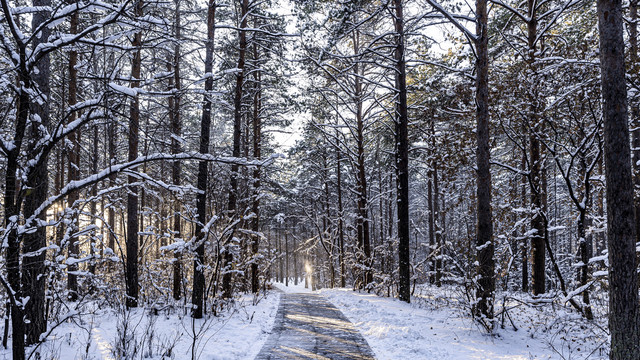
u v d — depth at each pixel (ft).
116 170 17.69
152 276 41.22
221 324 33.55
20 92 15.29
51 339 23.35
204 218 35.86
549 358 23.56
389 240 59.93
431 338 28.89
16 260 14.65
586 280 31.35
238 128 50.96
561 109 38.11
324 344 28.04
